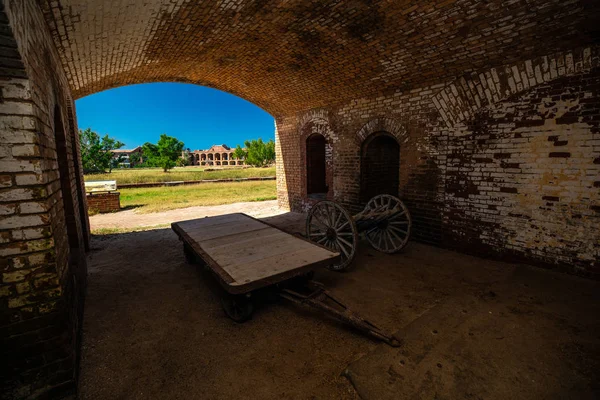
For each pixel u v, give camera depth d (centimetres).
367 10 455
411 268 515
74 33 459
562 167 443
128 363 296
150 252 645
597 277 428
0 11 182
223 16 485
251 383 267
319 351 309
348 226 510
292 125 1008
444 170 586
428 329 334
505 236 515
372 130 725
